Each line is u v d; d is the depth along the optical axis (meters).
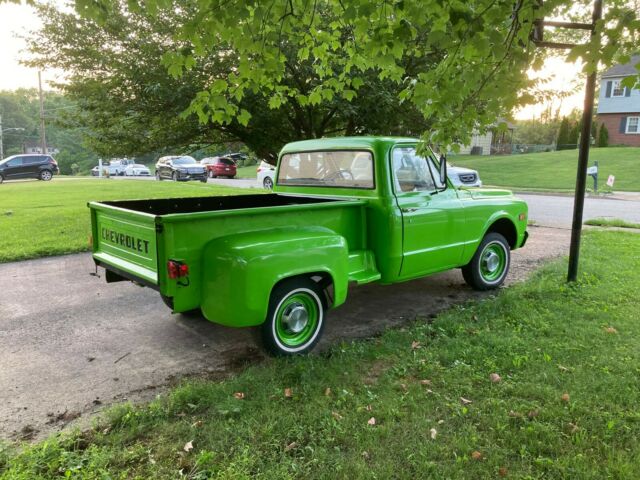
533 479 2.44
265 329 3.75
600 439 2.75
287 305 3.88
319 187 5.28
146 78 8.59
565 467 2.51
